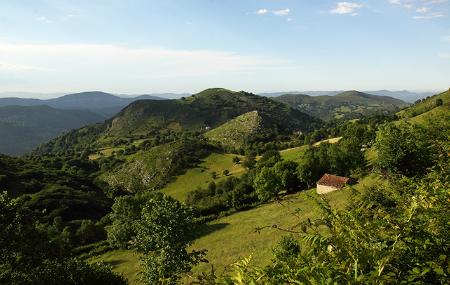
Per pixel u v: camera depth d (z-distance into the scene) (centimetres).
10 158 16850
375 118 15525
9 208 2447
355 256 353
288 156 14462
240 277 361
